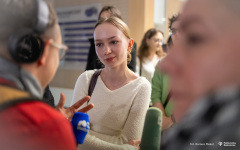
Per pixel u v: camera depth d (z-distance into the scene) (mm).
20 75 617
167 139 430
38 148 547
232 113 351
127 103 1419
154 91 1686
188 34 394
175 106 441
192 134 379
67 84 5777
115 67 1447
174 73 421
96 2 5391
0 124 545
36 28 625
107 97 1442
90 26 5527
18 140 540
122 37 1425
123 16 5043
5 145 538
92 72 1575
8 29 598
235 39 351
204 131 368
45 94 1414
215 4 366
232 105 355
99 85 1485
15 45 586
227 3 357
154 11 5262
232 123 348
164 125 1092
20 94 591
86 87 1520
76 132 997
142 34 4875
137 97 1422
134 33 4945
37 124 561
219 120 359
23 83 620
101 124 1443
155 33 3361
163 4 5195
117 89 1438
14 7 602
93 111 1458
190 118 394
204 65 372
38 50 643
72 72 5750
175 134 410
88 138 1348
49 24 663
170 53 427
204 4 375
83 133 1007
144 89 1438
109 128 1442
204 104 381
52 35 675
